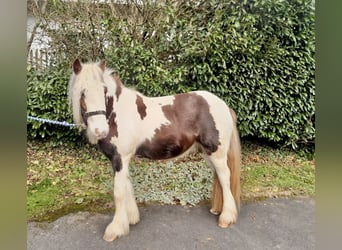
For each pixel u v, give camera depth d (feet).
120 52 10.41
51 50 11.83
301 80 10.74
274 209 7.80
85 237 6.40
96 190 8.89
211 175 9.62
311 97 10.94
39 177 9.53
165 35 10.97
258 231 6.71
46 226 6.81
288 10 10.28
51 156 11.03
